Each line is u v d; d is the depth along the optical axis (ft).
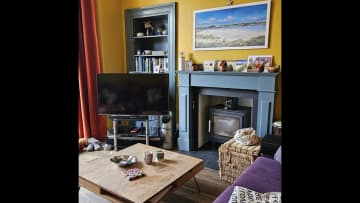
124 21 13.21
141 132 12.07
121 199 5.75
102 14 12.29
